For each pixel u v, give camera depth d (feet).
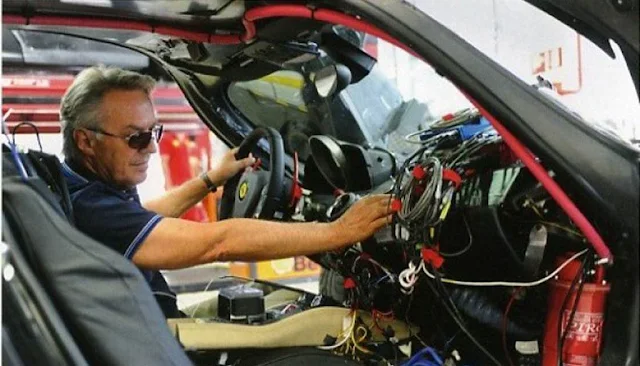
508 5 8.80
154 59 8.51
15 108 11.08
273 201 7.38
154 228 6.30
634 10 4.81
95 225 6.32
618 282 4.79
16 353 4.33
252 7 6.04
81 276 4.66
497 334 6.66
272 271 14.89
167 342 4.91
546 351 5.62
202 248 6.17
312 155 8.09
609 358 4.88
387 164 7.71
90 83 7.00
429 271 6.14
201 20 6.62
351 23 5.27
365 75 7.52
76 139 7.03
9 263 4.33
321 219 7.49
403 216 5.87
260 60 7.54
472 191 5.83
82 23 6.64
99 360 4.71
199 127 15.07
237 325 6.37
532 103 4.80
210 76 8.52
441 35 4.92
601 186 4.67
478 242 5.92
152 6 6.34
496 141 5.91
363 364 6.39
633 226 4.63
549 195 5.31
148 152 7.22
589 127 4.81
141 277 4.87
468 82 4.84
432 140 6.72
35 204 4.58
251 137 8.38
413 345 7.07
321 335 6.63
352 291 6.99
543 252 5.42
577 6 5.16
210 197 11.15
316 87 7.43
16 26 6.93
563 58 8.80
